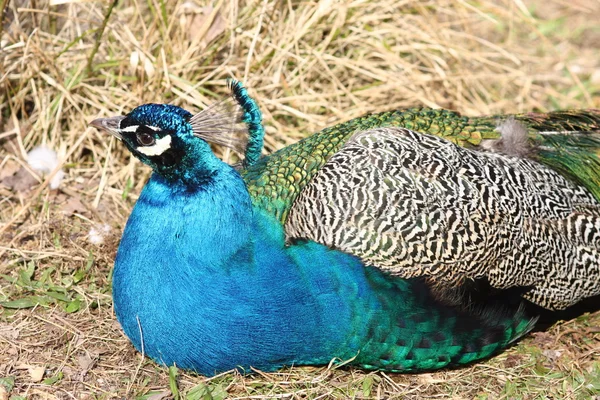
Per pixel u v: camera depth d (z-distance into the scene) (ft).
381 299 32.09
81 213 43.01
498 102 52.80
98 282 38.58
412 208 32.53
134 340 32.73
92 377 33.35
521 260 34.45
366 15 51.67
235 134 32.55
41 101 46.34
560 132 39.45
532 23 55.88
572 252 35.73
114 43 48.32
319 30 50.90
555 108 54.03
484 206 33.55
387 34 52.90
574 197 36.60
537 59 57.67
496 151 36.86
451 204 33.04
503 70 55.62
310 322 31.63
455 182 33.40
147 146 30.86
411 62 53.42
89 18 48.26
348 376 33.91
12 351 34.17
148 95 46.55
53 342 34.73
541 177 36.11
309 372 33.88
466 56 52.42
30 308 36.58
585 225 36.24
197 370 32.73
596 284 36.45
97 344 34.99
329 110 49.78
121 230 42.09
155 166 31.17
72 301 36.94
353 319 31.96
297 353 32.40
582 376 34.58
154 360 33.32
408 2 53.52
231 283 30.83
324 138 35.78
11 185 43.91
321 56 49.39
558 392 33.94
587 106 54.19
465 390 33.94
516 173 35.29
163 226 30.89
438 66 51.70
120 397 32.32
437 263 32.63
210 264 30.78
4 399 31.76
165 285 30.83
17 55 46.14
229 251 30.99
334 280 31.65
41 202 43.04
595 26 62.44
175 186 31.07
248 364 32.45
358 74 51.72
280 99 47.60
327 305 31.63
